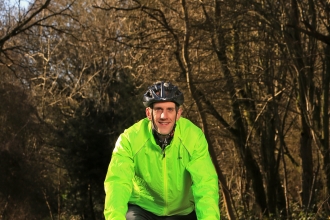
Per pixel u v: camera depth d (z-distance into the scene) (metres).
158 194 3.90
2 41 21.20
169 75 17.47
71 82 29.72
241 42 15.92
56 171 30.19
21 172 24.58
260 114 17.72
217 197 3.70
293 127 24.33
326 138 17.77
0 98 23.86
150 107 3.65
